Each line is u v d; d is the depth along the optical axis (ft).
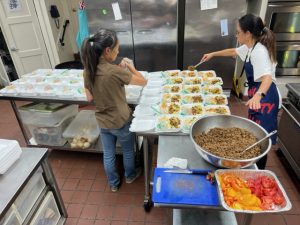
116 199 7.11
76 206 6.95
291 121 7.43
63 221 6.20
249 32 5.61
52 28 13.88
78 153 9.12
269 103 6.03
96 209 6.84
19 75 13.46
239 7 10.64
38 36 13.21
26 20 12.56
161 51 11.98
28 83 7.82
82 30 11.66
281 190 3.54
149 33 11.57
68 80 8.09
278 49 10.63
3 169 4.40
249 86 6.33
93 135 8.47
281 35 10.38
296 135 7.20
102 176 8.00
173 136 5.24
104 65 5.39
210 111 5.82
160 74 8.10
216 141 4.62
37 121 8.36
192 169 4.30
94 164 8.55
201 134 4.87
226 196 3.58
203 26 11.14
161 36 11.61
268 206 3.40
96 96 5.72
